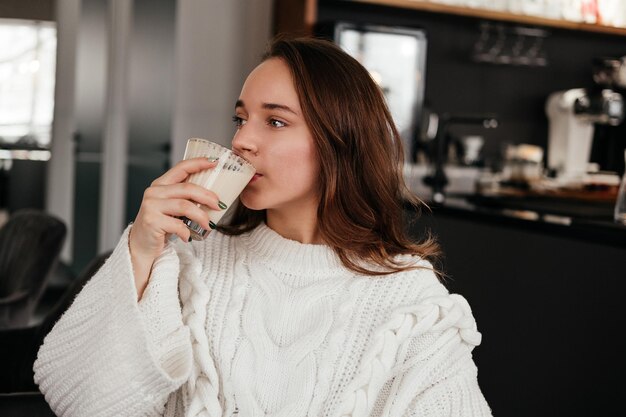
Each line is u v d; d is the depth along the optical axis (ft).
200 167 4.05
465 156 16.40
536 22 16.47
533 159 15.53
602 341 7.56
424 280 4.52
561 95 16.46
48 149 17.69
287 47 4.41
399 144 4.65
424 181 14.82
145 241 4.14
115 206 17.74
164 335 4.16
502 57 16.84
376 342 4.23
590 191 14.38
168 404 4.42
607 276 7.54
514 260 8.85
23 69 17.38
